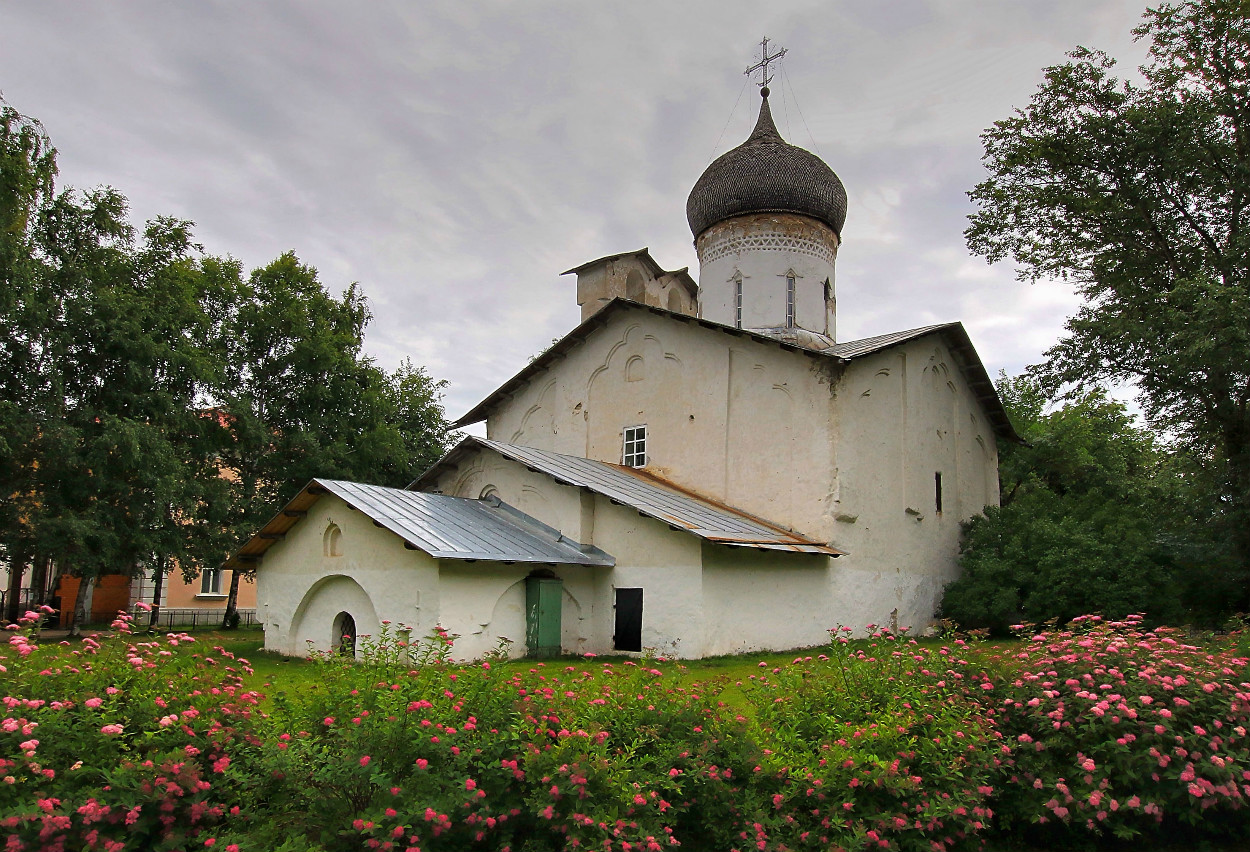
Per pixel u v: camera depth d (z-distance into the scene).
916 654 6.85
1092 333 19.81
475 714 5.13
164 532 20.02
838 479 18.38
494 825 4.64
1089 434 30.61
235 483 24.38
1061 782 5.75
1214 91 19.00
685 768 5.17
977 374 24.28
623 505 16.00
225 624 26.36
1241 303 15.70
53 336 18.52
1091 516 21.03
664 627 15.40
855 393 19.39
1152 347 18.33
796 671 6.71
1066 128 20.20
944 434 22.98
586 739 4.90
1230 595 17.92
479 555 14.16
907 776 5.23
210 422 23.30
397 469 27.80
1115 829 5.71
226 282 25.44
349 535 15.27
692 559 15.25
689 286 29.94
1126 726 5.86
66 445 17.69
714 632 15.23
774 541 16.58
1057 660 6.62
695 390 20.92
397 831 4.15
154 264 21.44
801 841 5.09
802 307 24.52
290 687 6.33
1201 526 19.20
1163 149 18.75
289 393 25.94
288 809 4.65
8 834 3.79
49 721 4.32
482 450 18.73
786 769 5.29
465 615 14.16
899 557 20.16
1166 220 19.61
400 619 14.15
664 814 4.96
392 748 4.61
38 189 17.56
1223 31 18.55
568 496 16.91
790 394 19.33
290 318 25.52
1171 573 18.22
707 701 5.74
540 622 15.50
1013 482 30.69
